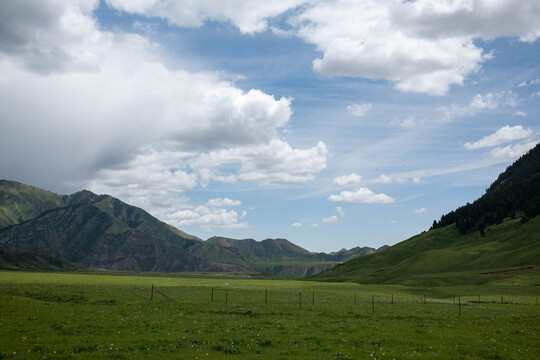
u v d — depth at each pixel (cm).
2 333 2919
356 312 4981
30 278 11981
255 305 5569
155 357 2402
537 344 2992
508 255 19825
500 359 2562
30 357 2295
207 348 2684
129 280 13075
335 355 2555
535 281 12512
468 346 2864
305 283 15412
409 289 11912
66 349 2506
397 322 4125
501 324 4016
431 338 3159
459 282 14862
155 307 4944
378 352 2647
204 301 5916
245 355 2511
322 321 4075
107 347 2597
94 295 6078
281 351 2641
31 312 3981
